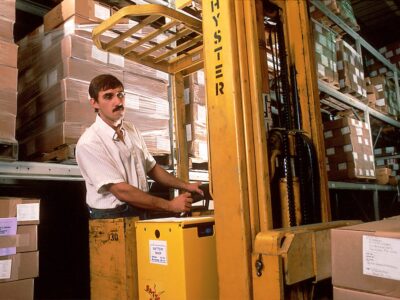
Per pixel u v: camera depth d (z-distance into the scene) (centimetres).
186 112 344
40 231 405
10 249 233
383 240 118
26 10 335
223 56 162
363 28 785
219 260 156
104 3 307
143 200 222
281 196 175
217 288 170
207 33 168
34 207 247
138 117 306
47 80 290
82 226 402
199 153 339
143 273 177
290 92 197
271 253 140
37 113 297
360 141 518
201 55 268
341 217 612
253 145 158
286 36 200
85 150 236
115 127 258
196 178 349
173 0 352
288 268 137
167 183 278
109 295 186
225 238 154
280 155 175
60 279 383
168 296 164
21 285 237
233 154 155
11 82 251
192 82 343
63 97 268
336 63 500
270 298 139
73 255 393
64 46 276
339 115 593
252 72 161
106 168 233
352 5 704
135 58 259
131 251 181
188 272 160
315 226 159
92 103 256
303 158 181
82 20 283
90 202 244
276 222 175
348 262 127
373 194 583
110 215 239
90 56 282
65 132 264
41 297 347
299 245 143
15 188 400
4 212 233
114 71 296
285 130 179
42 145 286
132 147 261
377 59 675
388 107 641
